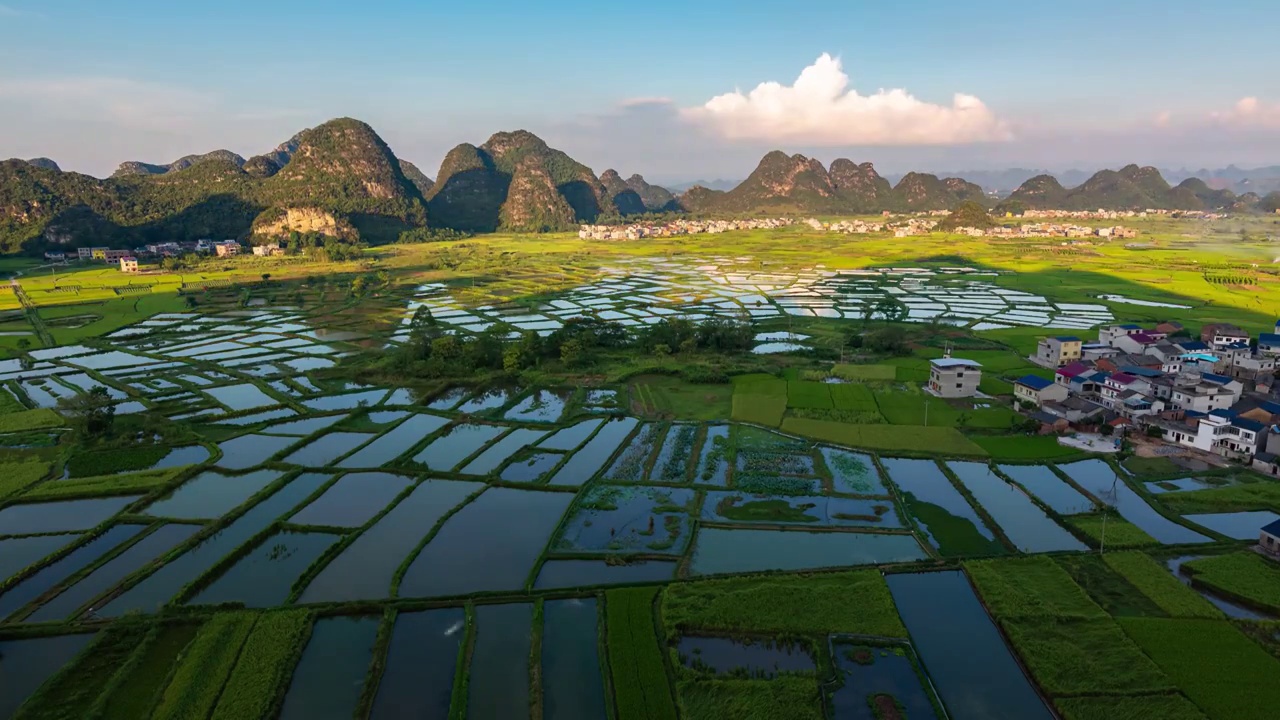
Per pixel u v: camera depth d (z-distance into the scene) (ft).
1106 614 170.30
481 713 143.54
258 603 180.96
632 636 165.37
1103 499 233.14
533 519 227.20
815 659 159.02
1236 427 260.01
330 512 232.12
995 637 167.22
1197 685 146.72
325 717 143.95
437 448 291.38
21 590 187.52
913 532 214.48
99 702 144.66
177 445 291.79
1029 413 311.06
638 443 292.40
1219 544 202.90
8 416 323.16
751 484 248.11
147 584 188.14
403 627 171.32
